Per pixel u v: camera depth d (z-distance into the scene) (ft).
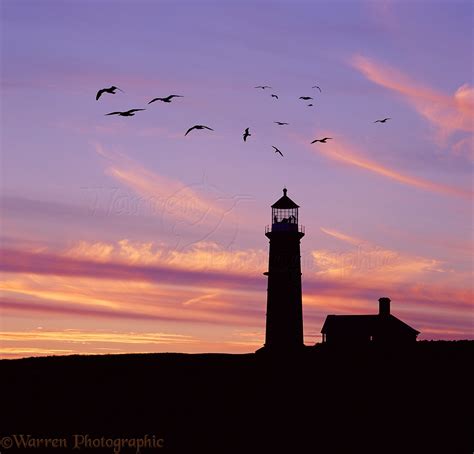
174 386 325.42
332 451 251.60
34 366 357.20
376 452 250.37
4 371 346.74
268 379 337.93
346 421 280.72
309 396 311.88
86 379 334.85
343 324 419.74
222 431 269.64
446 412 290.97
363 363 366.22
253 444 257.14
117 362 366.63
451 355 380.78
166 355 384.68
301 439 262.47
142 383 329.72
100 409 292.61
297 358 379.14
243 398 309.22
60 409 291.38
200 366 361.30
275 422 278.87
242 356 386.32
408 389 320.70
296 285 395.55
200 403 301.84
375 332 414.00
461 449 253.85
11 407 293.23
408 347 404.16
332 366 360.89
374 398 308.60
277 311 393.91
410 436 265.54
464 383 329.31
